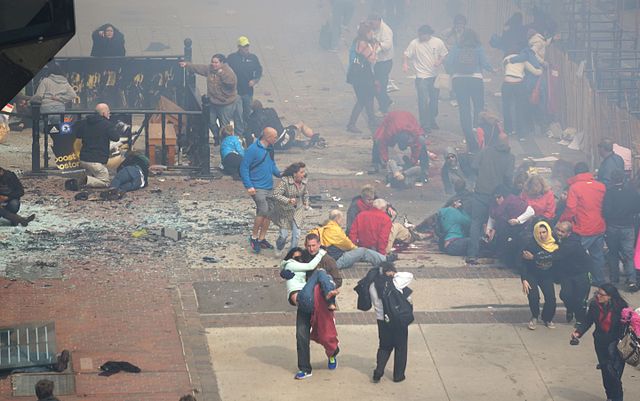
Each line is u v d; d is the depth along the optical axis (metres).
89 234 68.06
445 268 65.44
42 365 50.22
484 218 67.56
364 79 95.88
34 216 69.12
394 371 51.25
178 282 61.25
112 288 59.75
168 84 101.00
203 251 66.19
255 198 65.25
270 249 66.94
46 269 61.62
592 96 87.94
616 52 100.19
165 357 52.34
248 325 56.50
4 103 29.66
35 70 29.33
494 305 60.38
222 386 50.09
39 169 79.00
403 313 49.81
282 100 105.94
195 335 54.84
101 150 77.44
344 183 82.50
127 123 82.88
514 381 51.94
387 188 81.69
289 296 51.22
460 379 51.88
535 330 57.41
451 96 106.56
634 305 60.94
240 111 91.25
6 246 65.06
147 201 75.25
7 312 55.69
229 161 80.75
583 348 55.66
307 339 50.97
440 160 89.25
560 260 56.50
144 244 66.75
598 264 63.62
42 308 56.53
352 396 49.88
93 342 53.22
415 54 96.69
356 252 63.84
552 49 96.62
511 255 65.00
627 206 62.03
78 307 57.00
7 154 85.44
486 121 85.56
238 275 62.69
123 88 100.81
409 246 68.88
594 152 86.25
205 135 81.06
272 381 50.84
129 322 55.72
